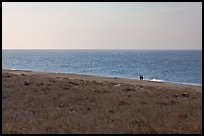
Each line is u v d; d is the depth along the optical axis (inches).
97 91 835.4
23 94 769.6
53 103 690.2
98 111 627.2
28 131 490.0
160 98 763.4
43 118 573.9
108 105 679.7
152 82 1524.4
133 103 703.1
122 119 567.5
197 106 679.1
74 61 5851.4
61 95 772.0
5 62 5310.0
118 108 653.9
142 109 642.2
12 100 709.3
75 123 538.0
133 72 3164.4
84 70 3417.8
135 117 581.3
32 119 561.3
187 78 2541.8
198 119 569.9
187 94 845.2
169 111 629.3
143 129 509.0
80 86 916.6
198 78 2546.8
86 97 752.3
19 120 555.5
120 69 3612.2
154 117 581.6
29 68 3661.4
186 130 508.1
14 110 628.1
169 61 6063.0
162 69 3673.7
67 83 962.1
